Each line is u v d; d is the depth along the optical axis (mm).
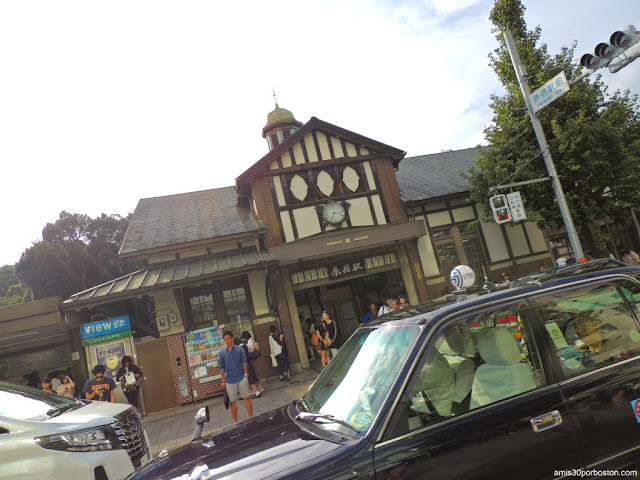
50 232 35812
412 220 16469
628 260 15414
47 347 13625
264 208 14828
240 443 2297
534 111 10547
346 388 2426
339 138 15859
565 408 2129
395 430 1932
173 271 13219
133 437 4496
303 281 14695
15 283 55594
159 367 11992
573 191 13383
